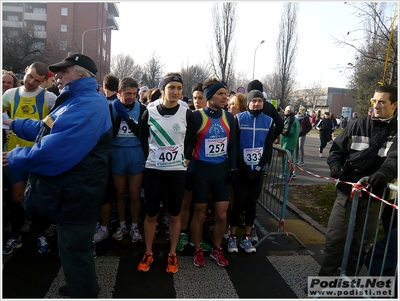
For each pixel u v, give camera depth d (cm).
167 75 322
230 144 359
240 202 383
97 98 244
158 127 317
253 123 380
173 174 322
